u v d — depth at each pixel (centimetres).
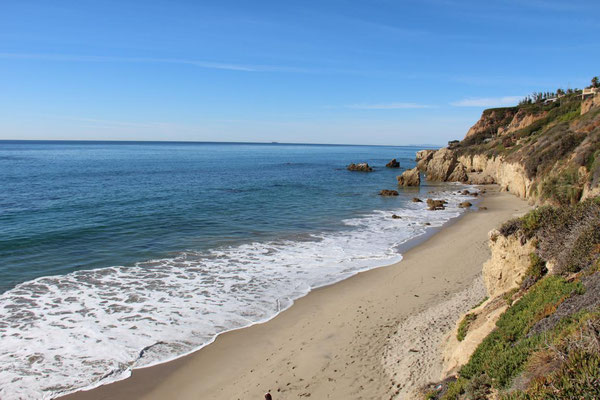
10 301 1474
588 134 3147
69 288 1622
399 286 1678
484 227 2823
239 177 6562
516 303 909
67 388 995
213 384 1033
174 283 1711
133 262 1986
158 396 985
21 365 1073
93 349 1169
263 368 1090
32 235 2391
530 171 4041
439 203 4019
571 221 1039
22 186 4634
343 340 1209
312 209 3700
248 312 1447
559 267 920
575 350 515
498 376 629
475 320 1009
